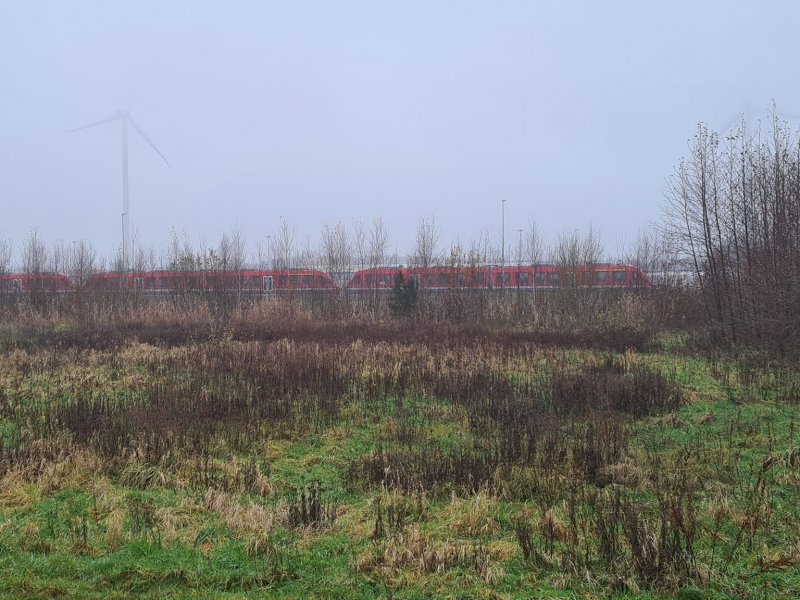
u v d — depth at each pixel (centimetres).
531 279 3048
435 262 2706
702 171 2069
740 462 819
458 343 1797
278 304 2491
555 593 512
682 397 1173
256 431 982
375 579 539
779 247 1767
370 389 1245
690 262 2234
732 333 1873
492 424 1016
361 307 2555
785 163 1853
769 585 512
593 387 1191
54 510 685
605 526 608
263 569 548
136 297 2712
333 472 841
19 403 1140
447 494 746
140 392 1245
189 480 783
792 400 1120
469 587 525
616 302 2394
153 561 562
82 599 496
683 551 554
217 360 1518
